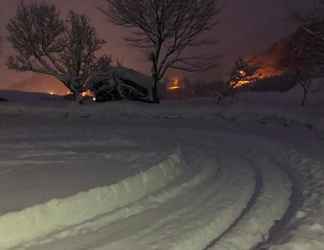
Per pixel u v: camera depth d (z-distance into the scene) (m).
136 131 21.30
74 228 7.48
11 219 7.23
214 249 6.74
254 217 8.25
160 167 11.37
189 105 31.88
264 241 7.17
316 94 39.06
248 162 13.84
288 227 7.70
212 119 27.05
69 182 9.63
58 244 6.79
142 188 9.91
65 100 38.72
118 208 8.61
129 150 14.18
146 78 37.59
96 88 36.66
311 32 23.81
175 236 7.18
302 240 6.90
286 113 25.38
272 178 11.57
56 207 7.93
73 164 11.82
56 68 36.22
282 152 15.22
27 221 7.37
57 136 18.73
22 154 13.70
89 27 36.44
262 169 12.78
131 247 6.71
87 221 7.83
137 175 10.23
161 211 8.48
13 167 11.50
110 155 13.21
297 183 11.07
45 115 30.66
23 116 30.00
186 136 19.81
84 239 7.01
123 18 35.75
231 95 42.81
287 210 8.83
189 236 7.20
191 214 8.30
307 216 8.16
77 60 36.06
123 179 9.82
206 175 11.77
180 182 10.77
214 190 10.16
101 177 10.09
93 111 31.17
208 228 7.60
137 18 35.34
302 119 23.41
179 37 35.62
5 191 8.91
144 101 35.94
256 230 7.64
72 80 36.12
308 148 15.59
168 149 14.25
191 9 35.22
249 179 11.40
